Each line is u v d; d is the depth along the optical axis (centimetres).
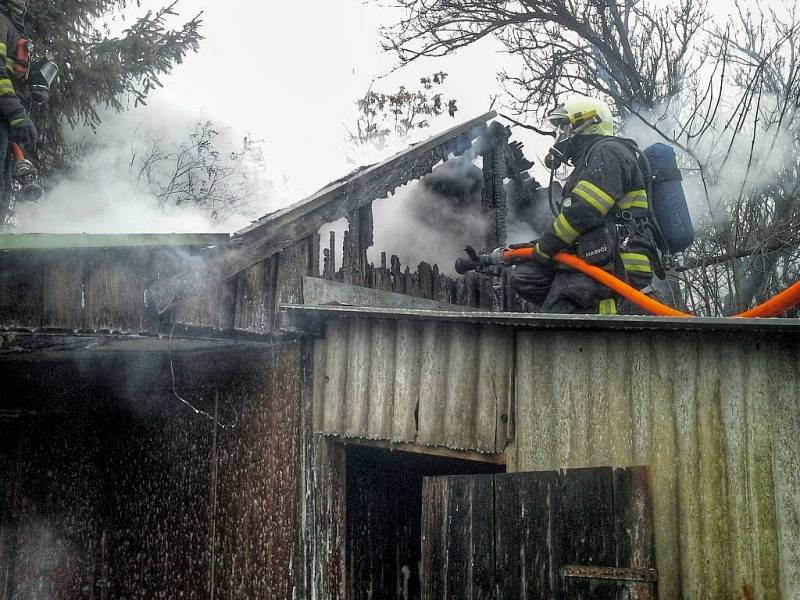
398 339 432
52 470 565
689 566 339
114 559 532
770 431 342
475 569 356
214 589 477
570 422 374
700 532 342
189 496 502
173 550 504
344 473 458
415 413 418
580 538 340
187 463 507
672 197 450
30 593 552
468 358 407
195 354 513
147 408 536
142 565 518
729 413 348
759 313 388
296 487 445
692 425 351
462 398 405
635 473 341
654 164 454
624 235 428
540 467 377
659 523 346
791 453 338
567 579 338
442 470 547
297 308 439
